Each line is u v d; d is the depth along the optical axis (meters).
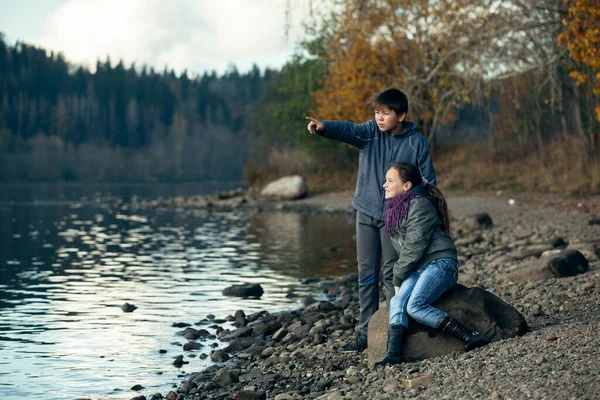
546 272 8.24
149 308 8.98
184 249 15.59
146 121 118.25
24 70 121.94
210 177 106.25
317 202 30.16
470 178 27.11
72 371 6.24
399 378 4.76
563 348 4.71
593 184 21.20
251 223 22.45
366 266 5.84
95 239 18.00
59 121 111.12
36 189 60.56
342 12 19.16
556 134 26.28
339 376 5.38
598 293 6.90
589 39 12.82
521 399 3.91
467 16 17.56
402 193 5.34
